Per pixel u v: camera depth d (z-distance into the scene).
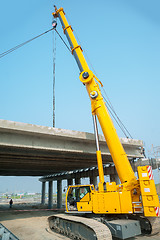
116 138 11.65
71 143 18.47
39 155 18.81
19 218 20.55
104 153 20.03
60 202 37.41
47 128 16.28
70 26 17.12
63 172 37.56
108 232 8.59
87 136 18.27
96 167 28.36
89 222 9.48
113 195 10.38
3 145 14.88
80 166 28.58
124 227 8.95
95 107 12.78
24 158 21.17
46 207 37.41
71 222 10.94
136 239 9.98
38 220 18.72
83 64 14.94
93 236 8.87
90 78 13.65
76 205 11.98
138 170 9.74
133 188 10.06
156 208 8.95
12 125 14.66
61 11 18.30
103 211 10.47
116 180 24.47
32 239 10.88
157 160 20.25
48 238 10.91
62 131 17.02
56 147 17.42
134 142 20.92
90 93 13.08
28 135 16.33
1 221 18.36
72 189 12.64
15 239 7.25
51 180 41.91
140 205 9.62
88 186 11.77
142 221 10.62
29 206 40.56
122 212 9.90
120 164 11.04
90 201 11.11
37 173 39.47
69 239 10.59
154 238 10.16
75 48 15.89
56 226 12.63
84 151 18.89
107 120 12.18
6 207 37.78
